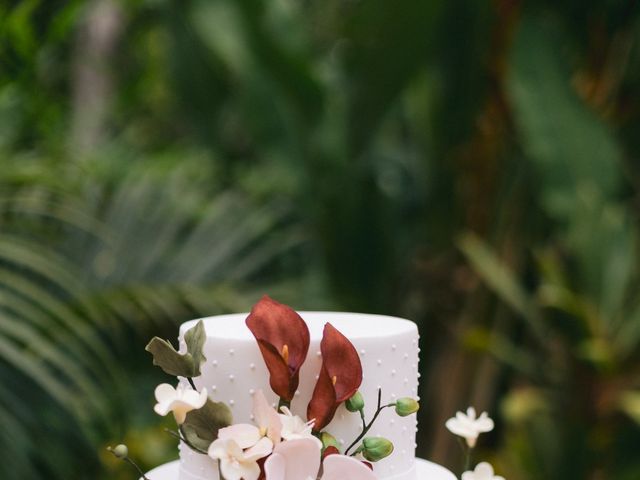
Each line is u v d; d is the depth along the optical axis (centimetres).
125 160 331
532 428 287
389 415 93
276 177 349
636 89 330
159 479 101
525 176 336
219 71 376
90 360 218
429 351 376
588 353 265
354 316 106
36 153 271
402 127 411
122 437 228
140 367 284
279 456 76
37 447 198
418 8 277
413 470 97
